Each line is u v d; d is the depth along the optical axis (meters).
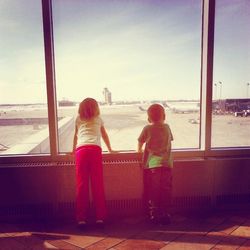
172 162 2.90
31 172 3.00
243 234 2.64
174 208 3.17
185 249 2.38
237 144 3.30
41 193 3.03
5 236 2.67
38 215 3.06
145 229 2.78
